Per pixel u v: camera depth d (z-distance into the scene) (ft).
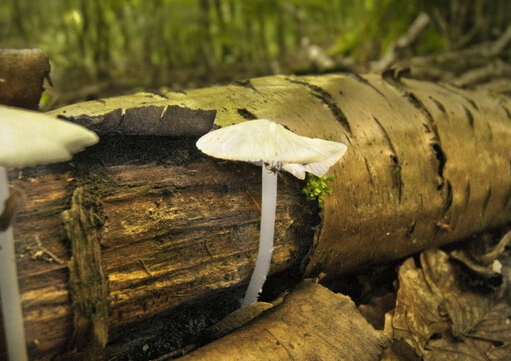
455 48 2.30
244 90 0.88
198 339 0.77
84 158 0.69
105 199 0.67
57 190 0.65
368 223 0.84
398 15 2.26
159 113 0.71
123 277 0.66
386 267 1.01
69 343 0.63
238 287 0.78
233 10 3.04
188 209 0.72
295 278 0.84
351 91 0.94
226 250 0.74
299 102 0.87
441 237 0.98
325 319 0.73
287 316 0.73
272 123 0.69
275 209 0.75
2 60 0.74
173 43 2.89
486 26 2.33
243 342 0.68
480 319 0.94
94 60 2.75
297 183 0.79
